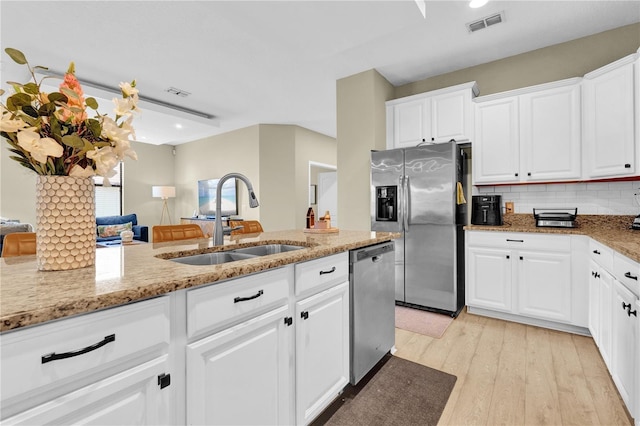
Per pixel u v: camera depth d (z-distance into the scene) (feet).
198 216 22.45
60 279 2.84
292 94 14.16
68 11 8.01
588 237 7.72
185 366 3.05
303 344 4.48
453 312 9.40
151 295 2.65
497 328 8.60
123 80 12.44
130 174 22.95
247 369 3.67
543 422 4.93
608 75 7.88
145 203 23.72
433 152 9.67
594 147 8.21
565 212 9.47
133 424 2.67
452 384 5.99
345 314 5.49
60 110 3.02
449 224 9.45
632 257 4.71
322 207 25.45
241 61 10.88
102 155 3.20
